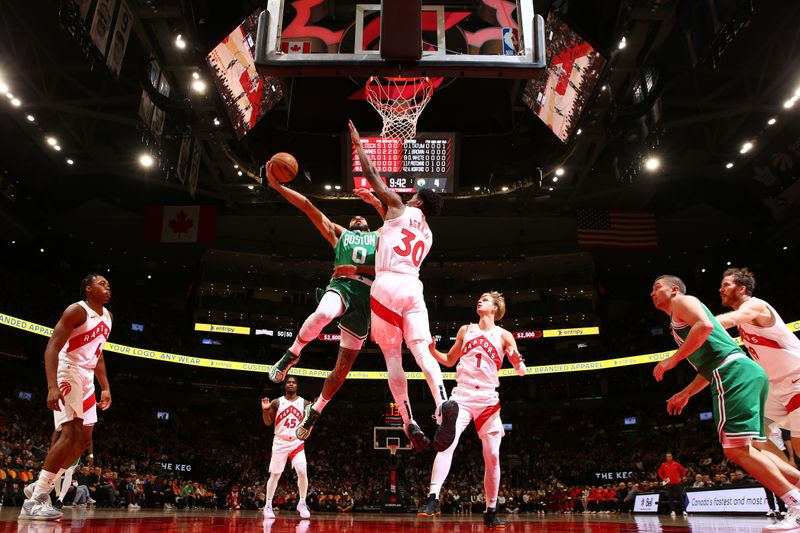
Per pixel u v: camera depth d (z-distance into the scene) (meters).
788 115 25.62
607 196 35.28
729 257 40.22
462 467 37.75
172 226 33.59
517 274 45.22
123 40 18.05
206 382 43.62
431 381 4.41
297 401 10.28
